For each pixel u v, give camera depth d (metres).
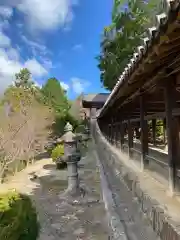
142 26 15.88
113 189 5.77
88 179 9.83
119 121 9.49
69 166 7.76
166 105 3.16
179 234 1.98
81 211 6.12
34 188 9.24
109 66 20.31
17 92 15.82
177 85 3.05
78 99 33.44
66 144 7.89
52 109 20.55
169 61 2.56
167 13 1.50
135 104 6.30
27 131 14.65
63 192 8.20
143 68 2.53
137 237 2.88
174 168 3.09
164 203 2.77
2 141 11.95
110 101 6.30
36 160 17.80
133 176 4.30
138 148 5.83
